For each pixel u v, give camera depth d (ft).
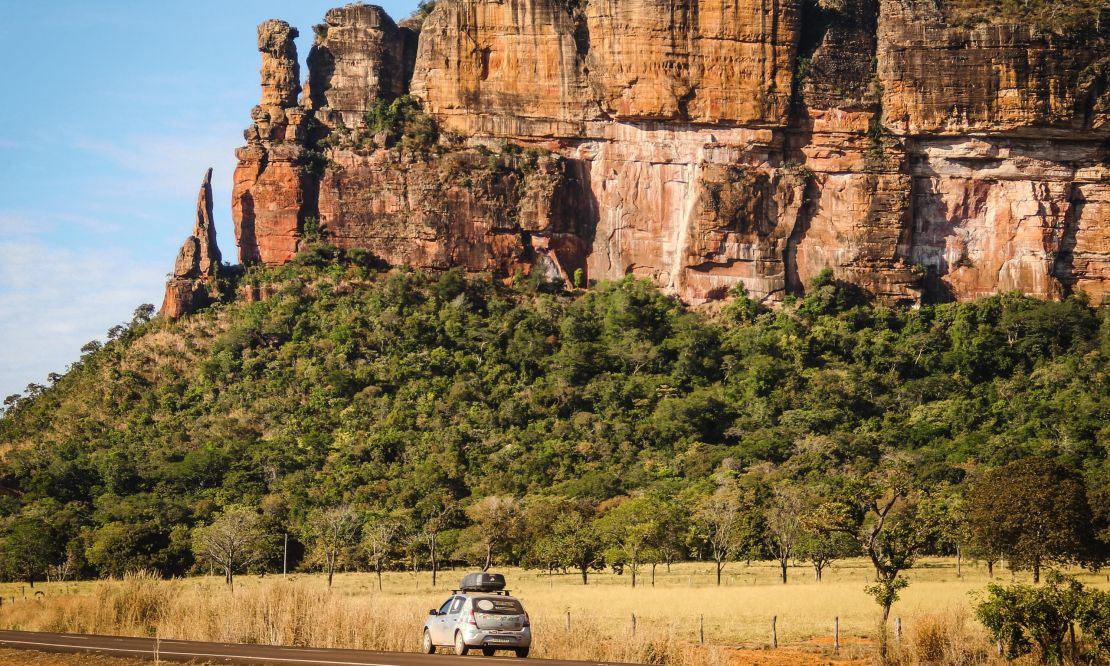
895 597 178.19
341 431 458.09
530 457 438.40
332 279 533.55
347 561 359.05
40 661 126.62
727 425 470.80
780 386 487.61
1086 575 270.67
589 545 311.27
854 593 231.91
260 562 344.69
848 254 537.65
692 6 544.62
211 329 518.78
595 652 140.67
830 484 370.32
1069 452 403.13
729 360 498.28
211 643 145.48
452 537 360.69
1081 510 259.39
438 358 500.33
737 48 542.98
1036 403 459.73
